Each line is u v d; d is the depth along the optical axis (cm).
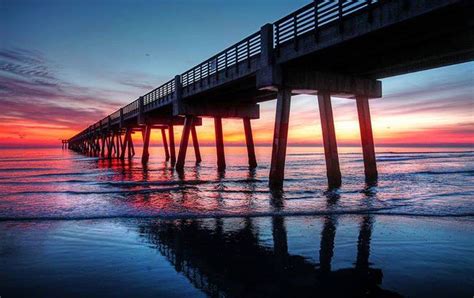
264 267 501
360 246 604
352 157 5972
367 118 1522
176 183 1689
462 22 882
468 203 1038
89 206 1036
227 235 693
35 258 549
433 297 390
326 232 705
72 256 561
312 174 2262
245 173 2309
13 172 2719
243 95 2162
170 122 3328
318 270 487
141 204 1066
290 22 1215
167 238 674
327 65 1317
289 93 1325
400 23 873
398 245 609
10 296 401
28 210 976
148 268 501
